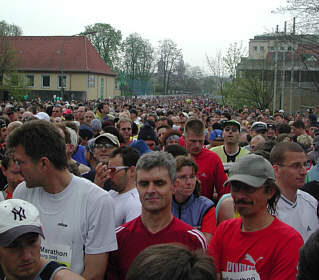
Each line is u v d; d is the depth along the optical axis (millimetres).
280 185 3510
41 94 63312
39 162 2684
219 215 3652
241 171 2678
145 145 5625
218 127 8727
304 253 1951
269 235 2609
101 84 67438
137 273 1550
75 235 2756
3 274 2395
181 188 3557
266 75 33312
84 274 2729
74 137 5438
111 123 9234
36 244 2217
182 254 1586
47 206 2812
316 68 23031
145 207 2771
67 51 64812
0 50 41688
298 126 9836
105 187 4332
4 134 7512
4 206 2188
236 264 2648
